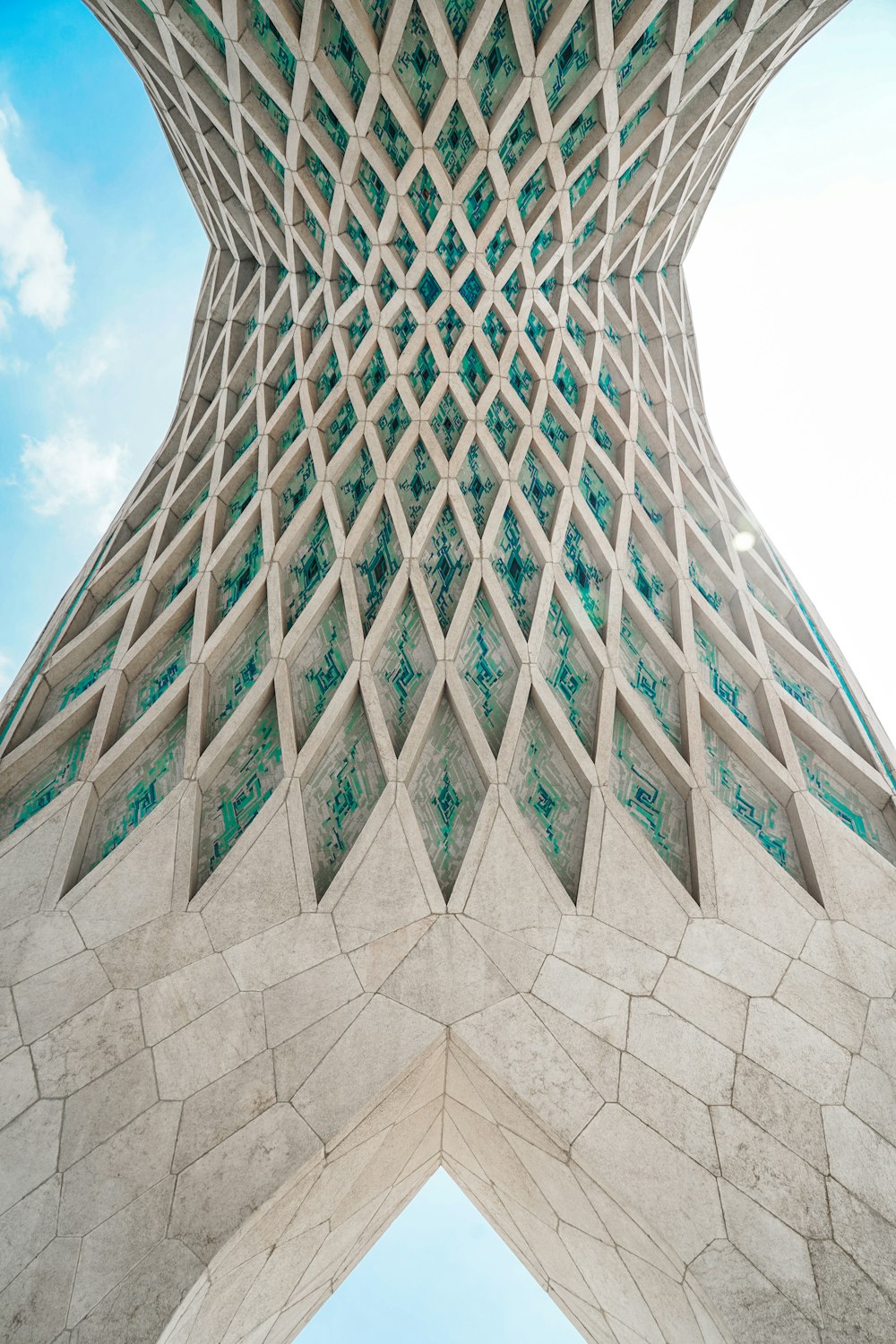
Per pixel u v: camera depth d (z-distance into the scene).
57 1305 8.38
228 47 11.68
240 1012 9.93
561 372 14.66
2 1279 8.41
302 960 10.26
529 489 13.69
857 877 11.31
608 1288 12.14
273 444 14.43
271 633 12.52
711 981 10.42
